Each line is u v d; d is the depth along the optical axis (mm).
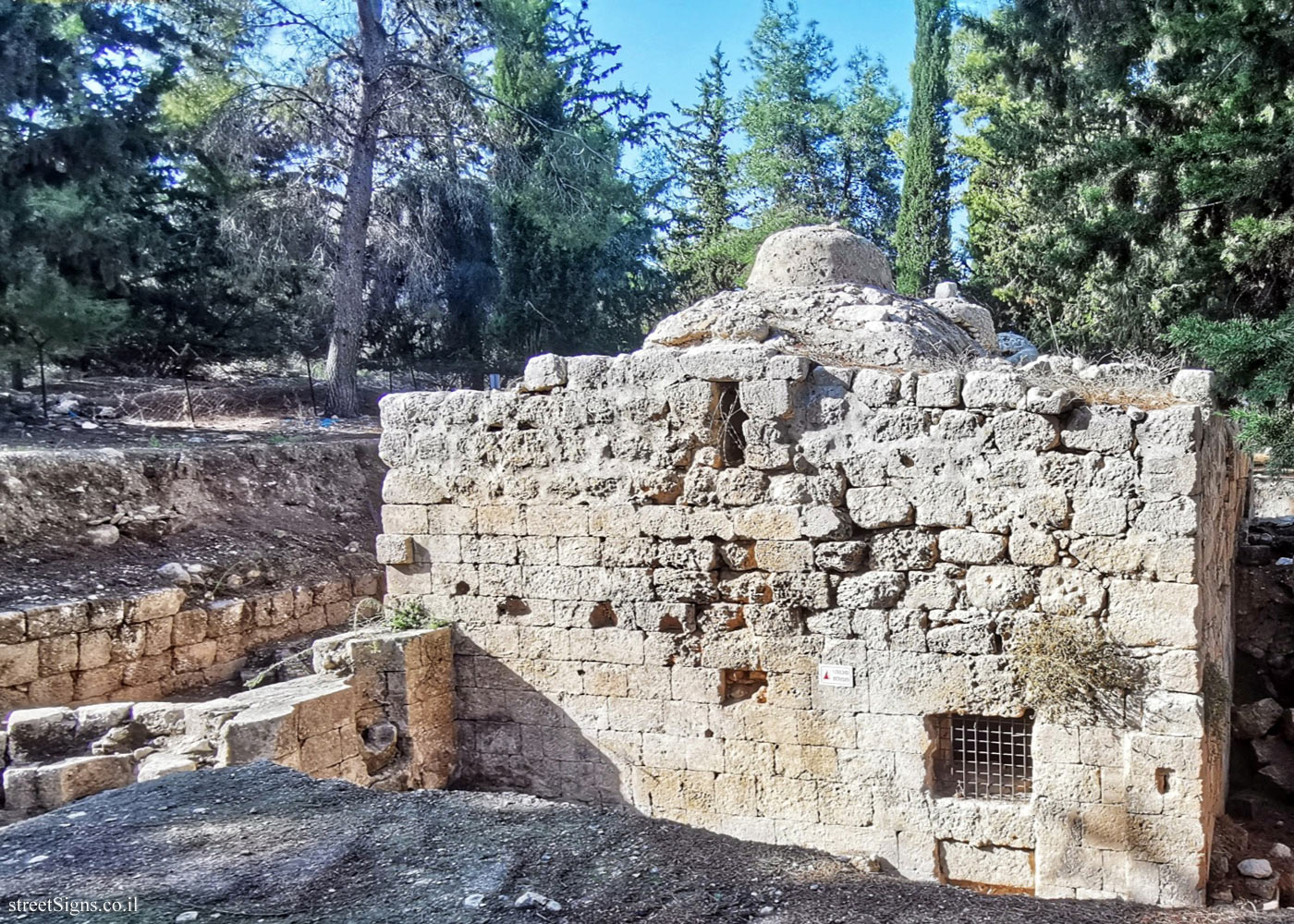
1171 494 8414
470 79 30359
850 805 9508
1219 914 4352
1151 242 19797
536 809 5195
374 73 24359
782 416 9594
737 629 9945
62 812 5148
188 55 23234
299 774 5684
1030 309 33344
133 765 9211
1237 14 16750
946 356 10477
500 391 10766
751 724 9852
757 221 45219
